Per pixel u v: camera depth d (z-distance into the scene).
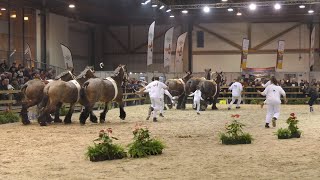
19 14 37.81
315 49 47.72
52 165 10.22
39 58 39.88
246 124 19.80
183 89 30.11
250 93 38.75
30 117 22.67
